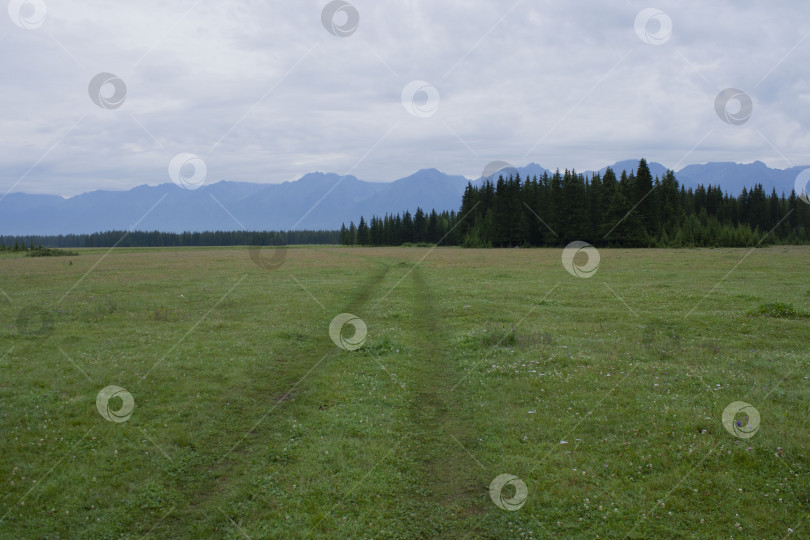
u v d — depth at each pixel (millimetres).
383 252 88875
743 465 7973
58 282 35125
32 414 10156
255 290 30719
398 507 7285
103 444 9070
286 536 6598
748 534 6410
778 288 28859
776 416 9586
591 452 8758
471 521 6930
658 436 9133
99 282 35125
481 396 11734
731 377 12125
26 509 7066
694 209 118188
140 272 44000
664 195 102500
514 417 10383
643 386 11750
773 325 18422
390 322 20828
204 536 6598
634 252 71375
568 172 99125
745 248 84875
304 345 16750
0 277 38906
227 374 13156
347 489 7738
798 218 112688
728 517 6773
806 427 9070
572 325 19359
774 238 99062
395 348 16172
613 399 11016
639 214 94125
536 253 73875
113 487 7711
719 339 16688
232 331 18438
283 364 14578
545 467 8320
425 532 6711
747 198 120625
